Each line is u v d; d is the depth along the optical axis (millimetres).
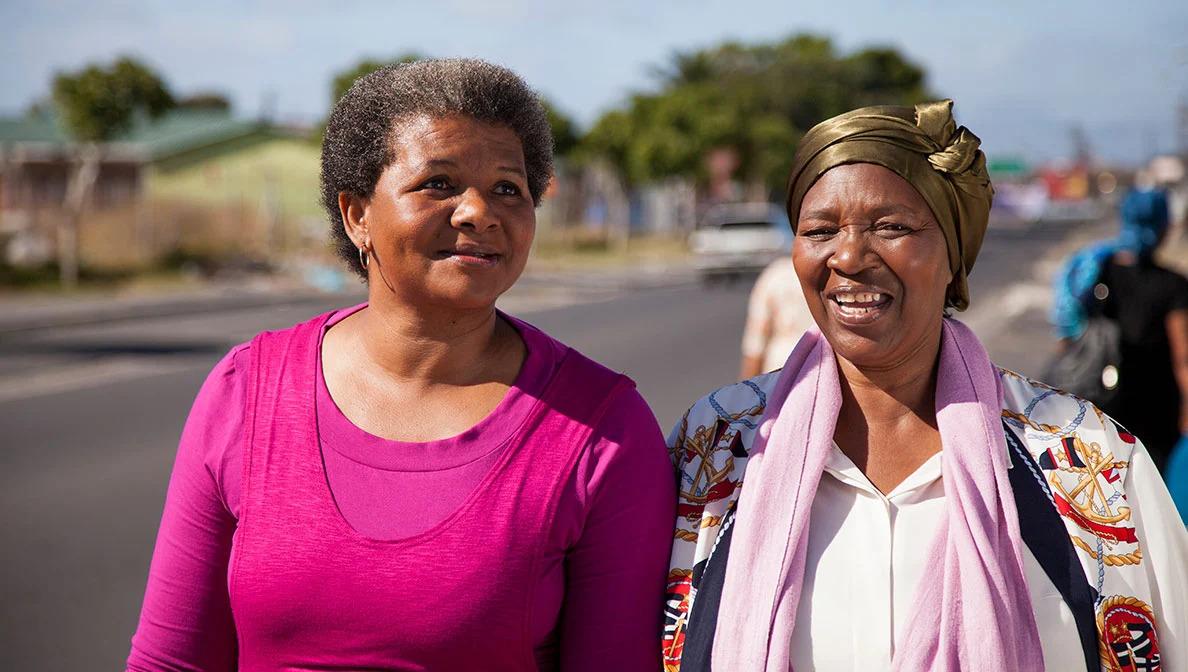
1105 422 1826
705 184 49625
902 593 1751
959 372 1824
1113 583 1733
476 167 1771
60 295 21922
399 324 1823
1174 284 3871
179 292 23391
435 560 1701
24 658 4305
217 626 1832
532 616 1744
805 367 1891
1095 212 86188
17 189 37250
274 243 31203
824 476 1844
